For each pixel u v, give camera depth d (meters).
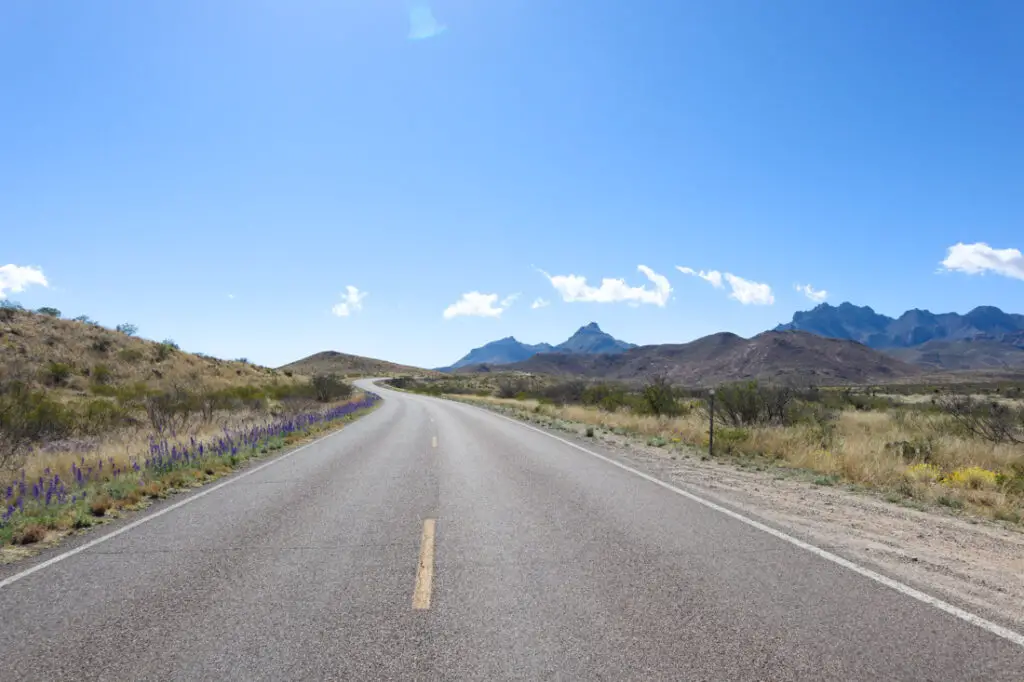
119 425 19.88
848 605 4.40
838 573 5.13
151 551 6.12
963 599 4.52
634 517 7.31
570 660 3.60
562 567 5.38
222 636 4.00
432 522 7.16
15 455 13.03
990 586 4.83
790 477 10.45
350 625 4.16
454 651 3.74
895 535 6.46
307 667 3.56
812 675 3.38
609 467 11.66
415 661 3.62
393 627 4.11
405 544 6.21
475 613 4.34
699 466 11.83
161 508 8.36
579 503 8.19
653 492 8.96
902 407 30.70
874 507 7.94
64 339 38.81
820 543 6.09
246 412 26.80
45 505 8.04
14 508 7.77
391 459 13.23
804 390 26.88
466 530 6.76
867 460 10.97
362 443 16.91
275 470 11.91
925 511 7.79
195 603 4.62
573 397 41.66
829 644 3.76
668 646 3.77
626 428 20.14
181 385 37.34
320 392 44.06
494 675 3.43
